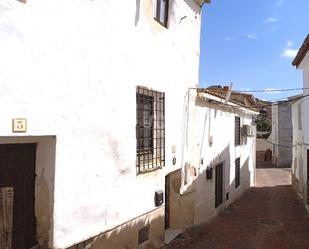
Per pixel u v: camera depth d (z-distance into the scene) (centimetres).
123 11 649
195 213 1080
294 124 2078
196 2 1040
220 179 1442
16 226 491
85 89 551
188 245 880
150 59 761
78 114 538
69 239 522
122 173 653
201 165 1129
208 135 1205
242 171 1953
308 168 1530
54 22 487
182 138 952
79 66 537
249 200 1741
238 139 1822
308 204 1524
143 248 733
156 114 812
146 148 776
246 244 964
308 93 1408
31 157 512
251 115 2208
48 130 483
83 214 551
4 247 468
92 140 570
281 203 1672
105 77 600
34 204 516
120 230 648
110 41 611
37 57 463
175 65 899
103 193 598
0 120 419
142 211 729
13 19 431
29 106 454
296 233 1120
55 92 493
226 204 1506
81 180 546
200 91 1070
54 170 497
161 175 820
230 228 1136
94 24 568
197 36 1057
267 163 4016
